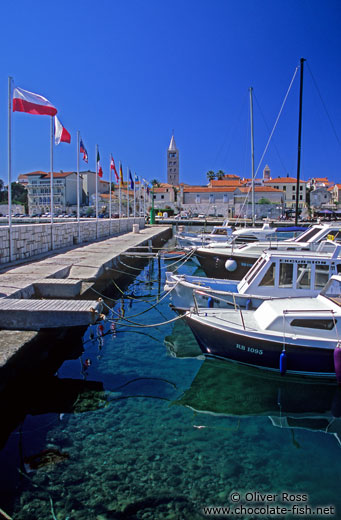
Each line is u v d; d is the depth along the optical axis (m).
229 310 10.38
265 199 87.69
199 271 25.61
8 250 15.52
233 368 9.24
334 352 7.99
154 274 24.44
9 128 15.14
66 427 6.84
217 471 5.73
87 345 11.24
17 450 6.15
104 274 16.28
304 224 40.75
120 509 4.99
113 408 7.53
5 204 97.75
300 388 8.40
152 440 6.46
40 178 96.38
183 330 12.72
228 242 23.92
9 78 14.85
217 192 95.19
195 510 5.01
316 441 6.54
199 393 8.15
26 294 10.55
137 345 11.23
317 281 10.95
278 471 5.76
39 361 9.19
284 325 8.59
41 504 5.04
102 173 30.56
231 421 7.11
